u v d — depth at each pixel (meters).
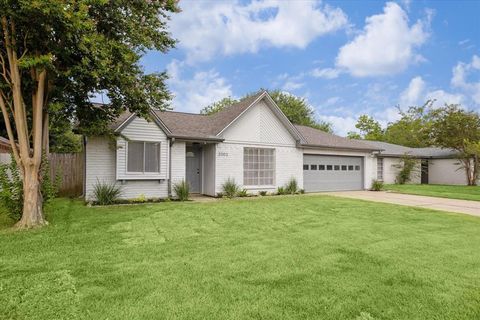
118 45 7.48
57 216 8.37
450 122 23.23
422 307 3.28
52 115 9.53
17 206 7.52
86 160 11.27
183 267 4.43
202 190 14.70
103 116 9.74
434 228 7.24
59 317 3.03
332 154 17.61
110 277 4.02
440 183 25.20
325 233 6.62
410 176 24.56
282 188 15.40
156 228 7.04
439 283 3.91
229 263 4.62
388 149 25.16
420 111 37.03
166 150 12.33
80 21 6.23
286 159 15.87
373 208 10.34
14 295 3.50
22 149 7.27
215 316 3.05
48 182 8.31
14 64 7.04
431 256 5.02
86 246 5.50
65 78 7.87
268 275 4.14
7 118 7.41
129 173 11.62
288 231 6.80
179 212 9.16
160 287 3.71
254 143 14.82
